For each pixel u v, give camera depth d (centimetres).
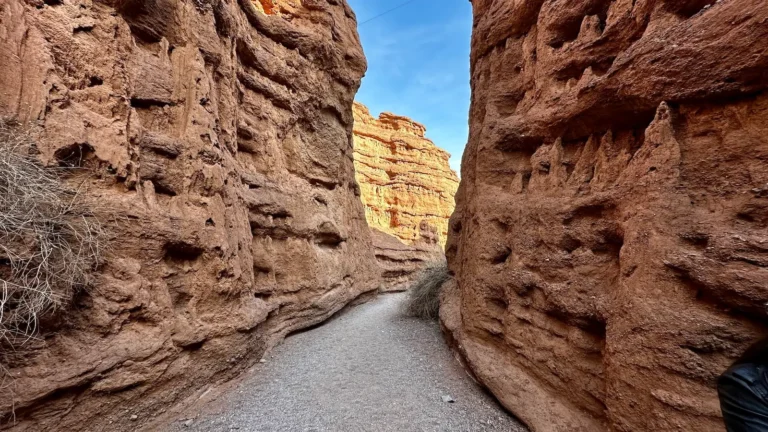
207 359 514
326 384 554
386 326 961
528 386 448
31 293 309
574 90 427
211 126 595
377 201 3519
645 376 282
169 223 478
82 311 365
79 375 340
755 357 162
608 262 374
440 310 849
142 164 475
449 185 4028
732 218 259
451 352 712
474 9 779
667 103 309
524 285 480
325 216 1151
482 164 624
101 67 435
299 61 1081
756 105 262
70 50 402
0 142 325
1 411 287
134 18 513
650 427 273
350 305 1330
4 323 293
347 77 1383
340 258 1240
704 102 290
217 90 693
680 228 281
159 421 421
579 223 412
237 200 681
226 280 567
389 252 2216
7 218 302
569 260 414
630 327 301
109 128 423
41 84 364
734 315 247
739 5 258
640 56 329
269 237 872
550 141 488
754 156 256
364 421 438
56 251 338
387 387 541
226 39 727
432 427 425
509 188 572
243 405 483
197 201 538
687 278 271
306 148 1138
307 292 968
